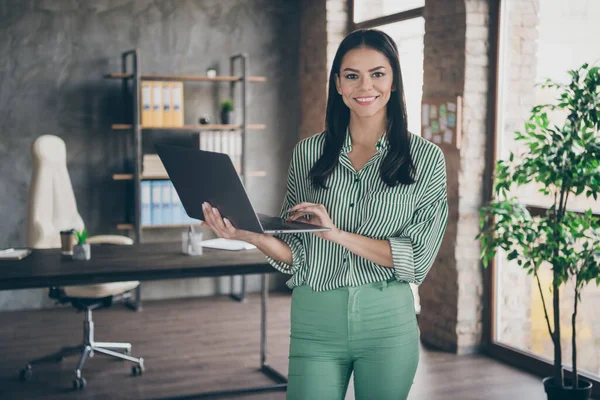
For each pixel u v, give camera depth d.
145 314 5.77
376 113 1.87
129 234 6.18
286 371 4.36
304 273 1.92
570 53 3.96
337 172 1.90
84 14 5.91
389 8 5.57
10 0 5.71
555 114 4.07
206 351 4.77
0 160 5.78
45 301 5.94
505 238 3.53
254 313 5.85
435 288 4.89
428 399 3.87
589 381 3.80
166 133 6.25
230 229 1.88
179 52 6.23
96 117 6.02
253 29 6.44
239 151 6.27
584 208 3.88
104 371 4.35
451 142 4.61
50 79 5.87
